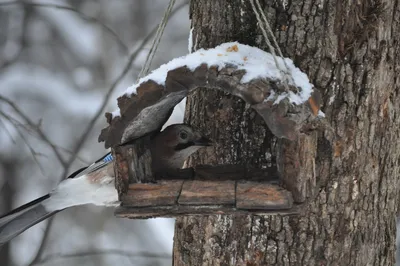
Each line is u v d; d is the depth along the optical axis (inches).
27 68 818.2
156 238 722.8
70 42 815.7
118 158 267.0
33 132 478.0
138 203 260.2
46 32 851.4
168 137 297.1
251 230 293.9
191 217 309.4
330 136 278.5
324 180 286.4
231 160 298.5
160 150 296.8
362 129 288.2
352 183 288.8
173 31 874.1
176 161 299.0
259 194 252.2
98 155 735.7
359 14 283.1
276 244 290.7
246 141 294.8
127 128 259.9
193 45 315.3
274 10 285.1
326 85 283.6
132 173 267.1
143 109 253.8
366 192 293.6
